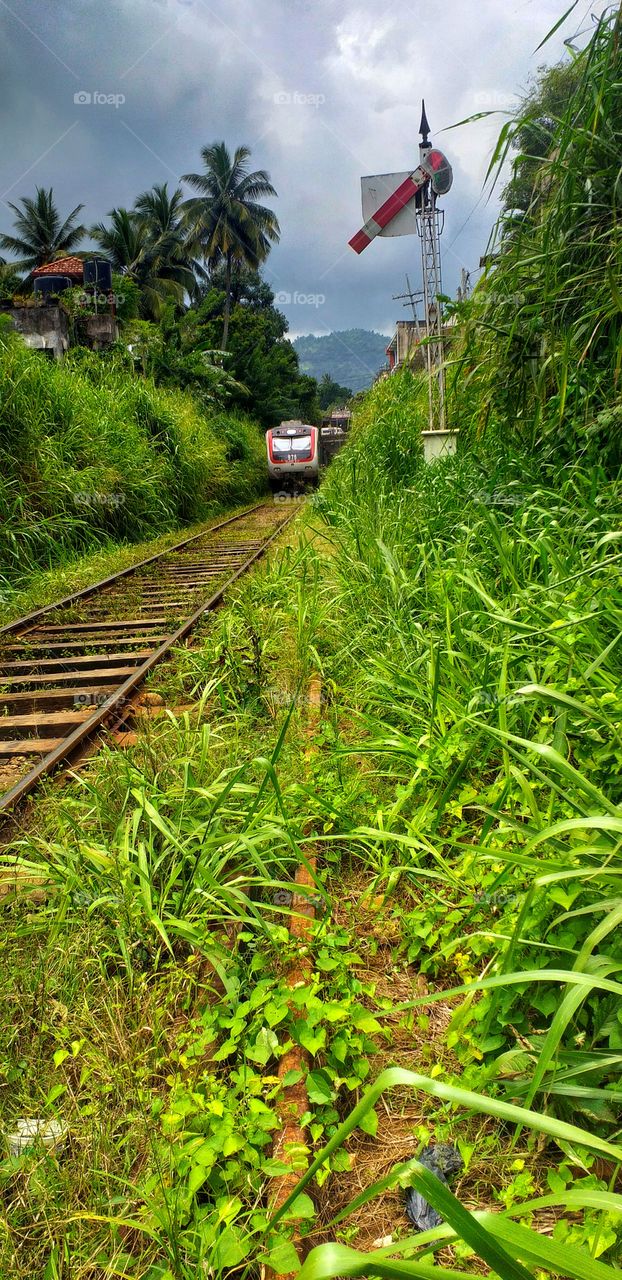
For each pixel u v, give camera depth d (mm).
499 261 5203
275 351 46781
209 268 51344
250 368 38781
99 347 20172
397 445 9039
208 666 4586
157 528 13891
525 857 1852
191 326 27500
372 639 4391
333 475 12273
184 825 2596
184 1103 1583
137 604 7453
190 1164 1476
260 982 1917
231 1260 1279
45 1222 1414
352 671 4285
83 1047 1828
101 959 2086
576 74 4293
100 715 4105
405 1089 1775
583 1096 1453
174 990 2016
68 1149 1605
